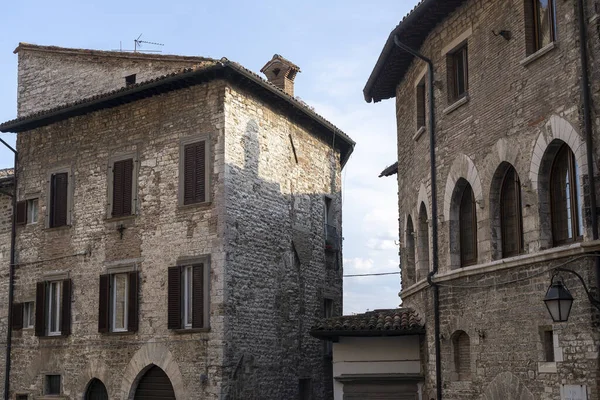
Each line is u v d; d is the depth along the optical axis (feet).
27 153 97.19
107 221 87.40
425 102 67.87
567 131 46.26
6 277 97.35
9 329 94.02
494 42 55.11
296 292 90.94
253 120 85.76
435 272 62.03
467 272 56.18
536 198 49.14
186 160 82.33
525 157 50.57
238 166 82.02
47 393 90.02
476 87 57.26
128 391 82.12
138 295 83.30
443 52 62.54
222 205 78.89
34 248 94.12
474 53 57.82
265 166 87.30
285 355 86.79
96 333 85.97
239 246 80.64
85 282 88.22
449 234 60.23
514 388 50.42
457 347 59.72
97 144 90.27
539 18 51.13
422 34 65.57
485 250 54.75
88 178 90.38
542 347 47.88
